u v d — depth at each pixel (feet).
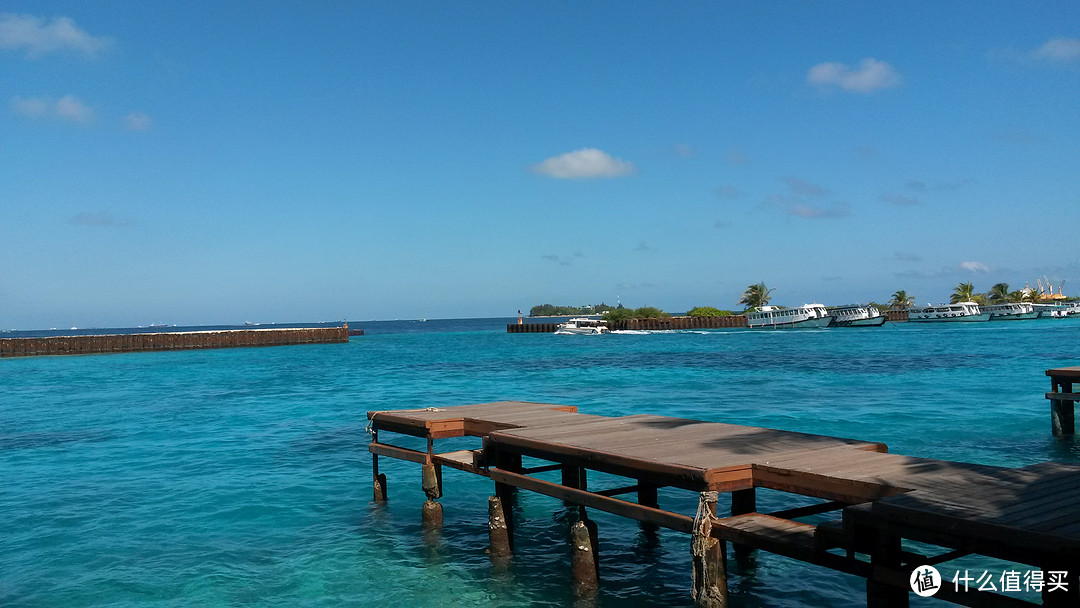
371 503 46.70
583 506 31.89
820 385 113.39
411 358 218.18
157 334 278.87
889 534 20.35
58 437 77.30
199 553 37.70
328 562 36.04
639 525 40.68
